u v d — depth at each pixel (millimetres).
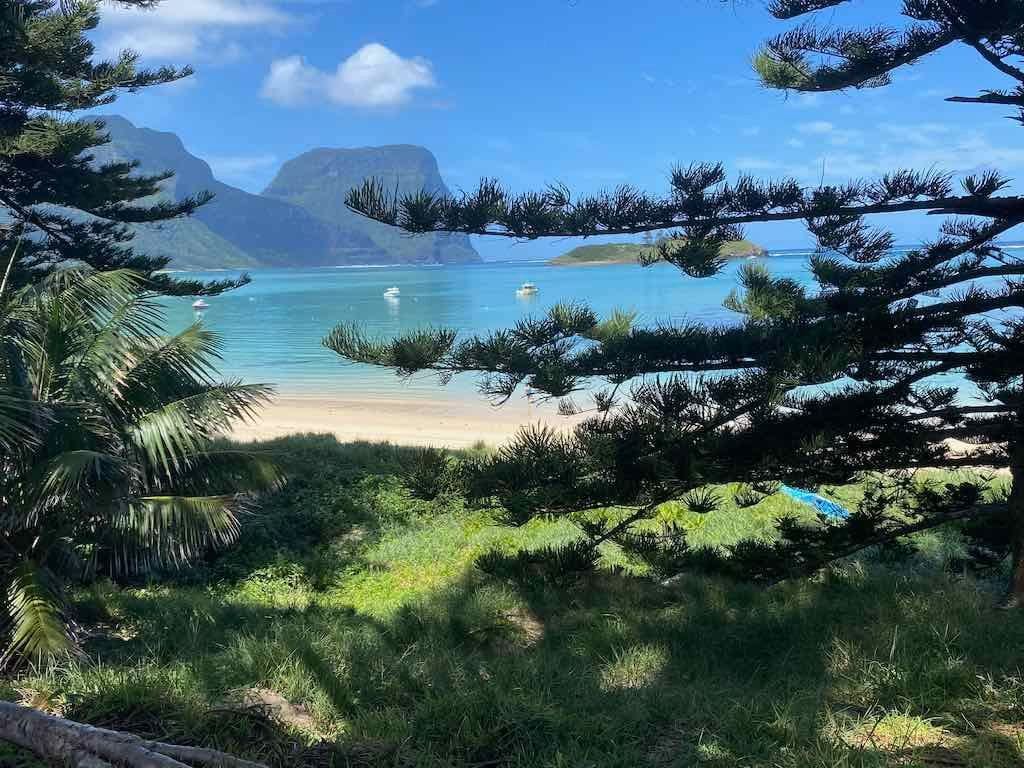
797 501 12992
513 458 6629
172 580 11289
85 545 7625
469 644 7395
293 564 11938
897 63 6402
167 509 7125
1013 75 5930
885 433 6914
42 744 2875
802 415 6898
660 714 4617
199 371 8414
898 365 7004
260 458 8734
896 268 6844
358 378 34750
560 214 5602
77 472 6219
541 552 7418
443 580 10664
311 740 4434
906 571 8750
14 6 13203
